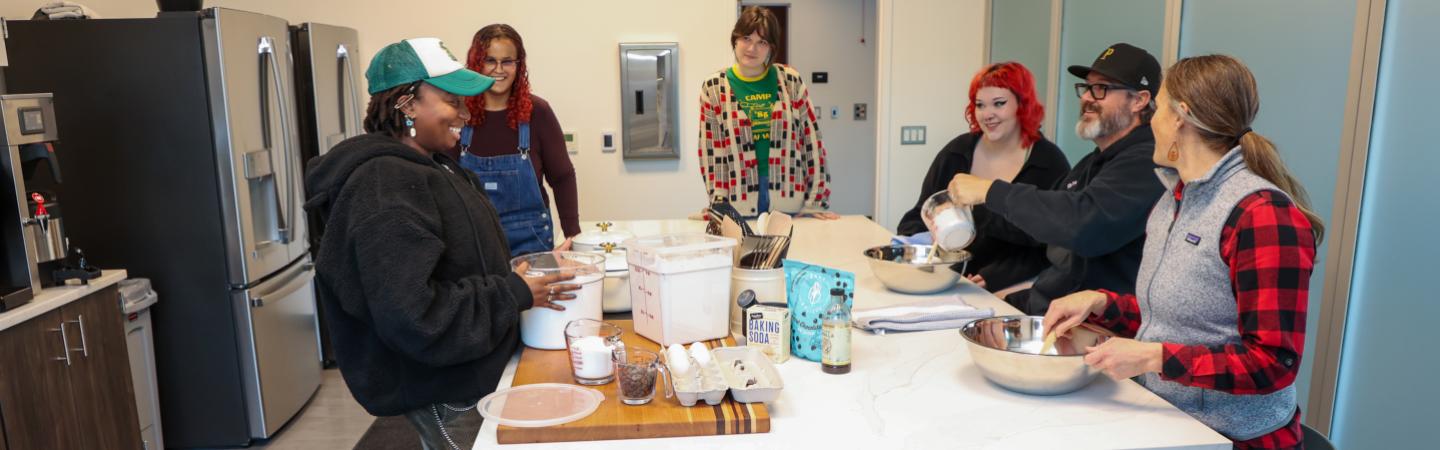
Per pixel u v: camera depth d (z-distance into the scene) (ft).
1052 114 13.25
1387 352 7.55
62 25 9.51
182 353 10.33
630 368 4.45
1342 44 7.78
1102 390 4.81
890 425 4.36
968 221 6.65
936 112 15.71
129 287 9.29
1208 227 4.49
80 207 9.84
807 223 10.49
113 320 8.68
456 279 4.98
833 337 5.04
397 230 4.51
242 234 10.10
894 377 5.04
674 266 5.34
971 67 15.60
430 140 5.24
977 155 9.30
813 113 11.02
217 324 10.29
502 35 8.71
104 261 9.97
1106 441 4.14
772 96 10.71
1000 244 8.85
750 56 10.27
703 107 10.83
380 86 5.05
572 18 15.90
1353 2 7.62
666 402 4.53
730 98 10.71
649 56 15.90
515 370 5.31
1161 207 4.98
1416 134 7.10
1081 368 4.53
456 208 5.02
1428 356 7.10
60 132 9.66
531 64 15.99
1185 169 4.66
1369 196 7.66
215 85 9.71
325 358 13.78
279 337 11.10
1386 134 7.42
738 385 4.51
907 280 6.87
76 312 8.02
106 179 9.82
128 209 9.91
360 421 11.48
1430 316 7.06
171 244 10.03
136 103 9.70
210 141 9.83
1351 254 7.86
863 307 6.51
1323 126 8.08
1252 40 8.96
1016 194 6.47
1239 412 4.69
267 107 10.70
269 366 10.78
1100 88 6.66
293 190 11.39
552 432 4.20
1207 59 4.55
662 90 16.07
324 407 12.02
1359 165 7.66
